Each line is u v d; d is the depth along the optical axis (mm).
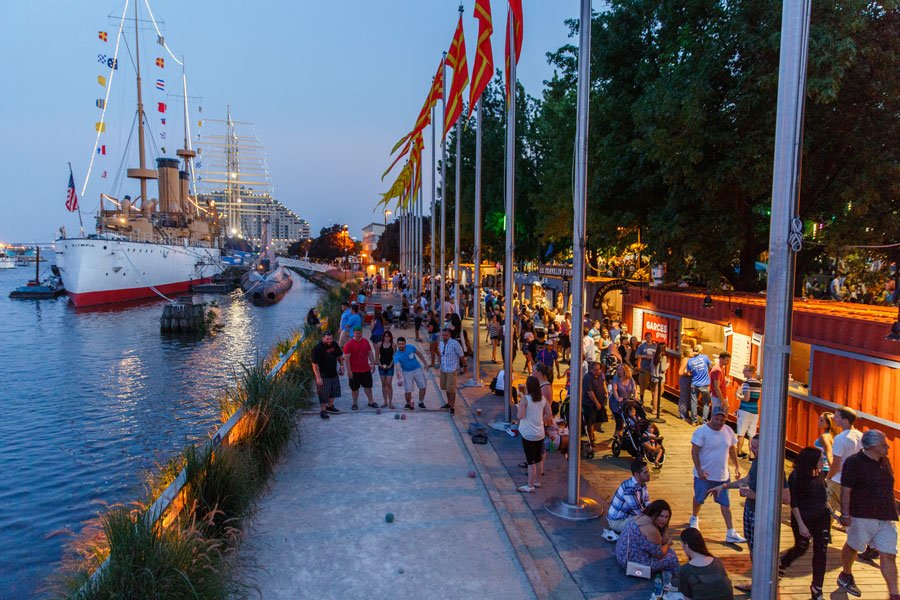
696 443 6891
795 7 3684
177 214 87062
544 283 24750
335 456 9867
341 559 6508
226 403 10633
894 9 10898
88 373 28094
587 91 7098
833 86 9938
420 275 31875
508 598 5758
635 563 5996
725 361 10312
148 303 64375
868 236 12562
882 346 7715
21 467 15055
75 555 8953
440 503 8000
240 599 5590
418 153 31422
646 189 15359
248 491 7180
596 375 9938
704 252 13336
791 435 9430
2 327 45312
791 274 3844
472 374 16594
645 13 15180
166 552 5027
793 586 5867
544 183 23141
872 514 5410
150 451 16375
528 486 8289
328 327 21000
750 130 11602
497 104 28812
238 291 82188
